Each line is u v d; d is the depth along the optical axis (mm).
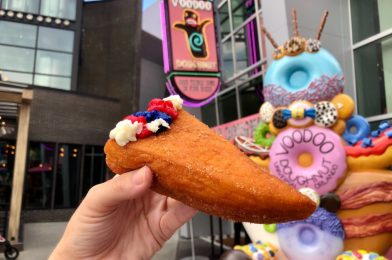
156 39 18578
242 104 9289
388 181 3607
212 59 6992
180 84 6730
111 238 1297
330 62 4047
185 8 7059
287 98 4141
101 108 16812
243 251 3854
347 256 3434
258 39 8523
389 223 3553
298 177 3875
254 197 945
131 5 19000
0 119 12188
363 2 6539
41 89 15148
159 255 7852
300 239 3836
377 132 3824
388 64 6008
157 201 1440
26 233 11008
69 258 1226
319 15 6453
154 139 1127
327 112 3869
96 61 19422
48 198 14562
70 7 18500
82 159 15727
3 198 13062
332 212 3701
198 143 1096
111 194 1098
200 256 7617
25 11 17781
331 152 3762
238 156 1053
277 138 4090
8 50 17297
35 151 14781
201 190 1006
